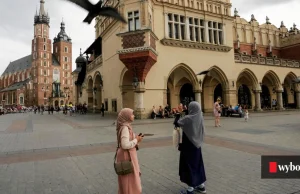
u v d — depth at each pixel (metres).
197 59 24.22
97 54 34.03
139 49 18.50
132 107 22.52
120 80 22.17
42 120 23.05
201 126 3.96
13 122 21.02
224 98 26.36
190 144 3.97
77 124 16.95
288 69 32.34
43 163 6.25
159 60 21.89
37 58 96.50
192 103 4.06
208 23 25.62
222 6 26.53
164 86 21.94
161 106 21.31
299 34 35.66
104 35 26.81
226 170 5.32
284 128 12.37
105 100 26.94
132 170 3.14
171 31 23.14
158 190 4.20
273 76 30.95
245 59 28.22
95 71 31.41
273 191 4.05
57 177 5.04
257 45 35.41
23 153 7.50
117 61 22.77
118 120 3.31
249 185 4.36
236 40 32.94
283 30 38.81
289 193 3.96
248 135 10.28
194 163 3.91
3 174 5.31
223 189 4.18
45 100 96.31
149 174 5.13
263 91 34.34
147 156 6.77
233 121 17.09
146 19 19.12
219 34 26.48
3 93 108.81
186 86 27.80
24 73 109.75
